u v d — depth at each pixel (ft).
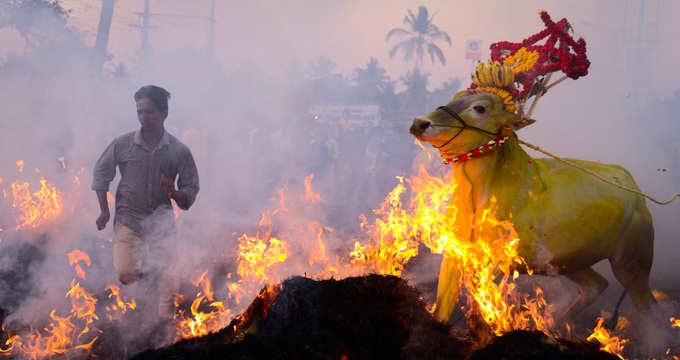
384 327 8.88
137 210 15.10
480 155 12.03
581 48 12.55
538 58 12.45
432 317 9.73
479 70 12.43
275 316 9.00
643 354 13.08
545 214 12.21
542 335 8.73
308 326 8.66
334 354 8.39
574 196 12.44
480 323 10.72
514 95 12.23
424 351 8.91
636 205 13.20
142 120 15.07
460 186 12.26
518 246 12.14
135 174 15.16
